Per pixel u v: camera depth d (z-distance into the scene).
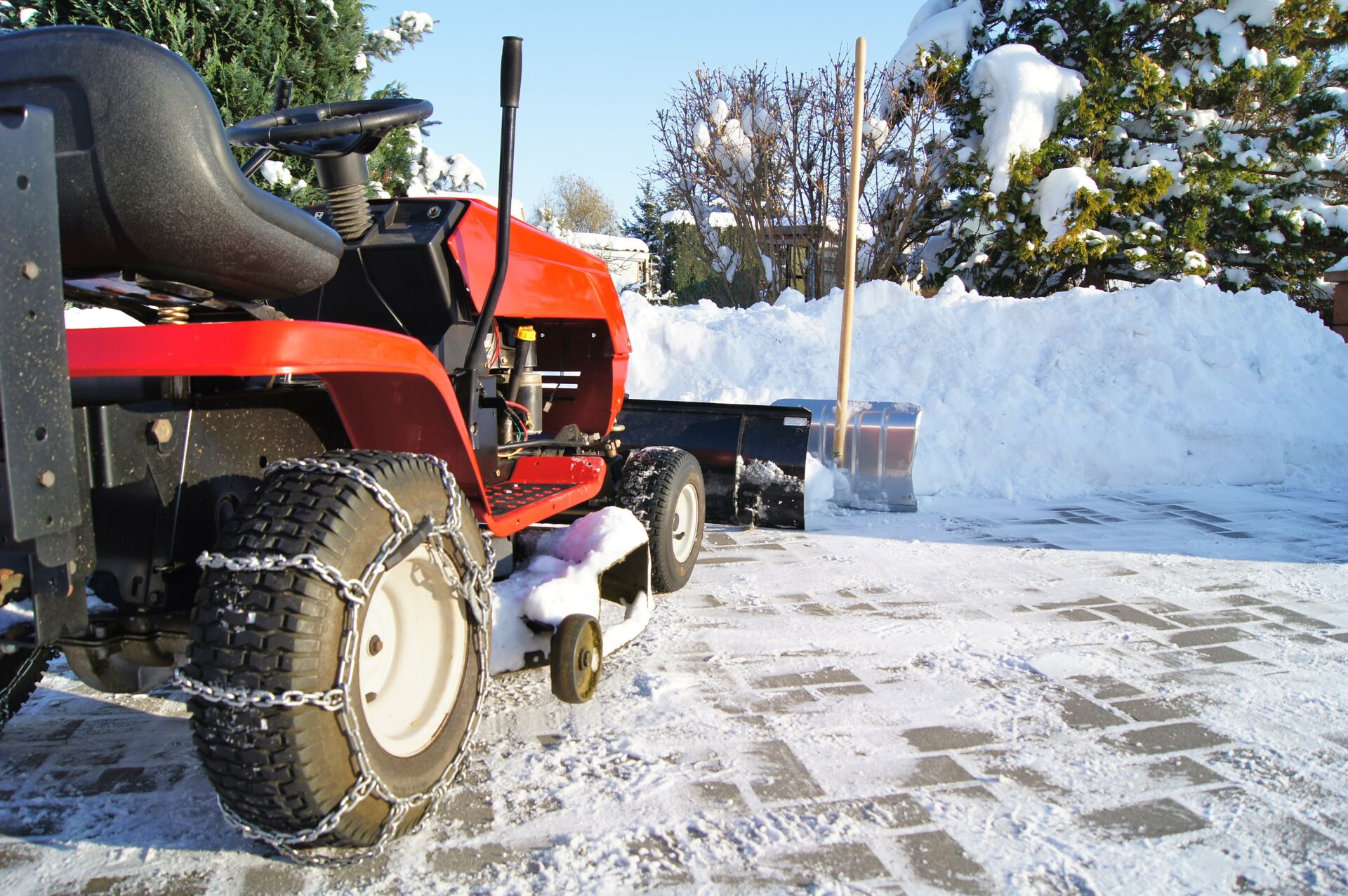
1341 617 3.61
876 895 1.78
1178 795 2.20
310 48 8.10
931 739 2.48
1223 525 5.29
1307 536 5.00
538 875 1.84
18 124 1.41
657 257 24.44
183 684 1.60
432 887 1.79
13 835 1.97
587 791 2.18
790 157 12.54
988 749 2.43
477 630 2.09
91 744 2.40
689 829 2.02
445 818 2.05
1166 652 3.20
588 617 2.47
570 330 3.98
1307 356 7.75
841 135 12.15
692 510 3.98
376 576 1.72
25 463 1.43
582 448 3.70
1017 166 12.88
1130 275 14.34
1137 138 14.41
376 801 1.74
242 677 1.57
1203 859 1.92
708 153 12.81
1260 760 2.39
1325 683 2.92
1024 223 13.20
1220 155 13.84
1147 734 2.53
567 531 2.90
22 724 2.53
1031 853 1.94
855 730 2.53
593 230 36.34
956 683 2.88
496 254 2.55
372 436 2.24
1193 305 7.79
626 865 1.87
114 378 1.87
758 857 1.91
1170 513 5.59
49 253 1.47
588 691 2.52
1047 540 4.89
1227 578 4.16
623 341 4.07
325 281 2.17
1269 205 13.81
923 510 5.70
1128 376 7.14
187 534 1.92
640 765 2.31
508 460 3.26
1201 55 14.28
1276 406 7.02
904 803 2.14
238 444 2.06
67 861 1.87
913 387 7.11
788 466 4.84
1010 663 3.07
